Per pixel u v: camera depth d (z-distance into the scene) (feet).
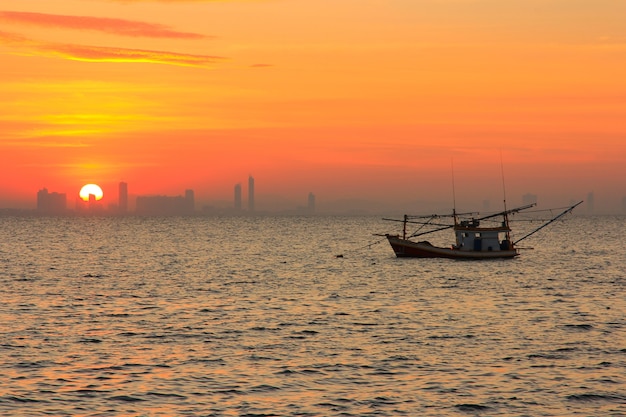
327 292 277.23
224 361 155.43
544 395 131.54
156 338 179.63
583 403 127.34
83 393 131.44
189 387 135.74
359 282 314.35
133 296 262.67
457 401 127.95
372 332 187.83
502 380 140.56
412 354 161.58
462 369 148.46
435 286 296.30
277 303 244.01
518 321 204.95
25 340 175.01
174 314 218.18
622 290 283.18
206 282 316.40
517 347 168.66
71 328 192.54
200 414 120.78
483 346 169.89
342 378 141.90
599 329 191.62
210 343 173.78
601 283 309.01
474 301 249.34
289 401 127.65
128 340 177.06
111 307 232.94
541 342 174.29
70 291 277.44
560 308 231.91
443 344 172.14
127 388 134.82
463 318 210.38
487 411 123.13
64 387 134.82
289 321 205.26
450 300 252.01
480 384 137.90
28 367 148.56
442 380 140.46
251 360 156.15
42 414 120.26
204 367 150.20
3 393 130.31
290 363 153.58
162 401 127.34
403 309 229.45
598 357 158.81
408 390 134.21
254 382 139.03
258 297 261.03
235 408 123.95
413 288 289.53
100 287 292.81
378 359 156.87
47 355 159.43
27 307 230.89
